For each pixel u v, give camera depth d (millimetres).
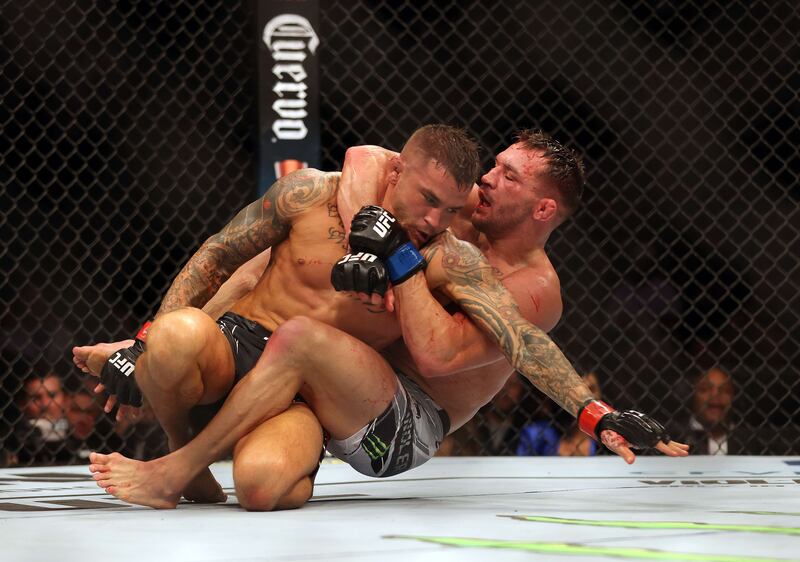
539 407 5441
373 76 7309
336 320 2480
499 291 2424
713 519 2084
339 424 2430
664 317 6832
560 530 1854
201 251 2590
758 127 7289
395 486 3211
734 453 5586
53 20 7016
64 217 6766
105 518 2105
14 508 2418
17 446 5457
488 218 2648
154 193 6988
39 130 6867
